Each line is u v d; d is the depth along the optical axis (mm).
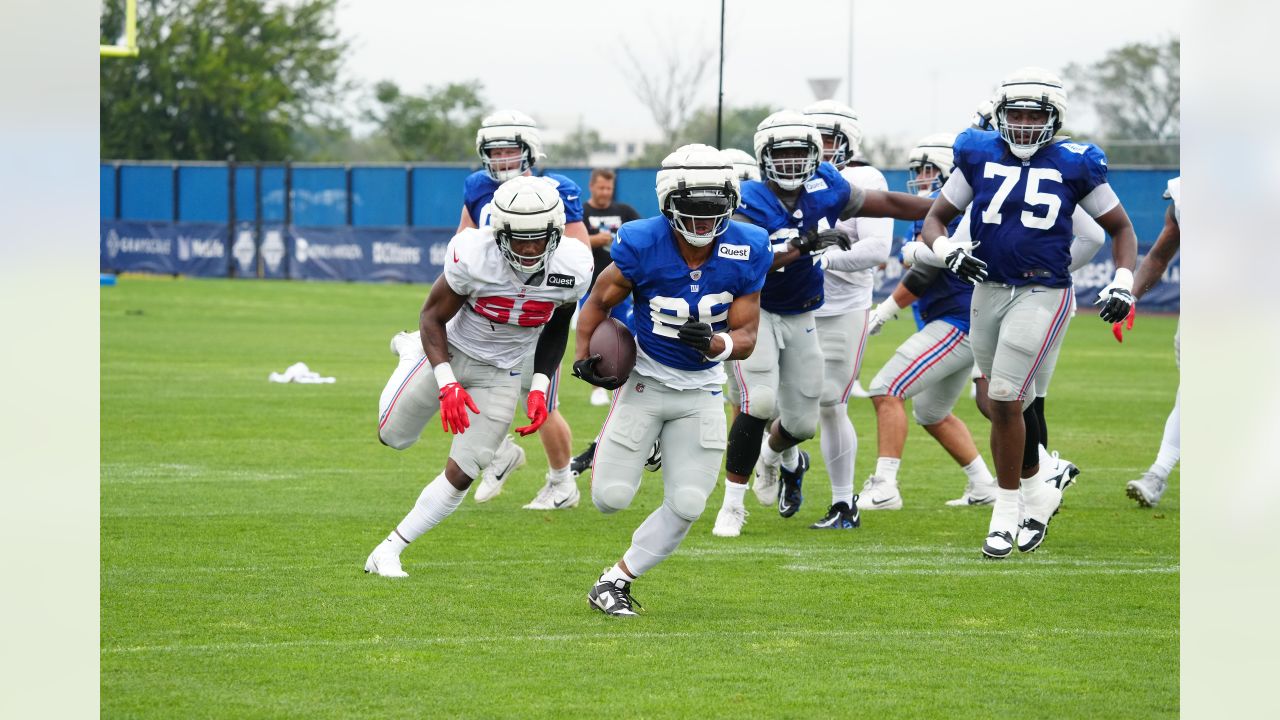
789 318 23938
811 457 35469
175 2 169375
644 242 17219
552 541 23391
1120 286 21141
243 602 18406
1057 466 23719
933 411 27359
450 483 20141
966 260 20875
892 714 13758
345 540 22922
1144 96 162875
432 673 15047
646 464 19531
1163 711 13922
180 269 111875
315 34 181000
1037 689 14688
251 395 43594
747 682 14852
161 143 165625
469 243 18797
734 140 162125
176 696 14070
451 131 191875
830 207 23547
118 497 26875
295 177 107812
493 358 19750
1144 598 19359
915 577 20797
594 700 14102
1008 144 21375
